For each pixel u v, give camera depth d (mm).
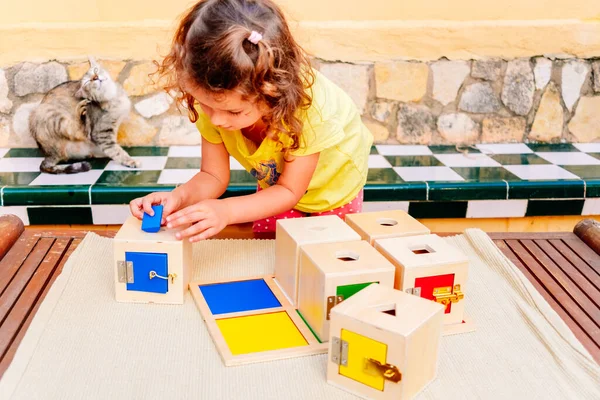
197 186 1217
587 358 883
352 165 1345
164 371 846
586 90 2418
